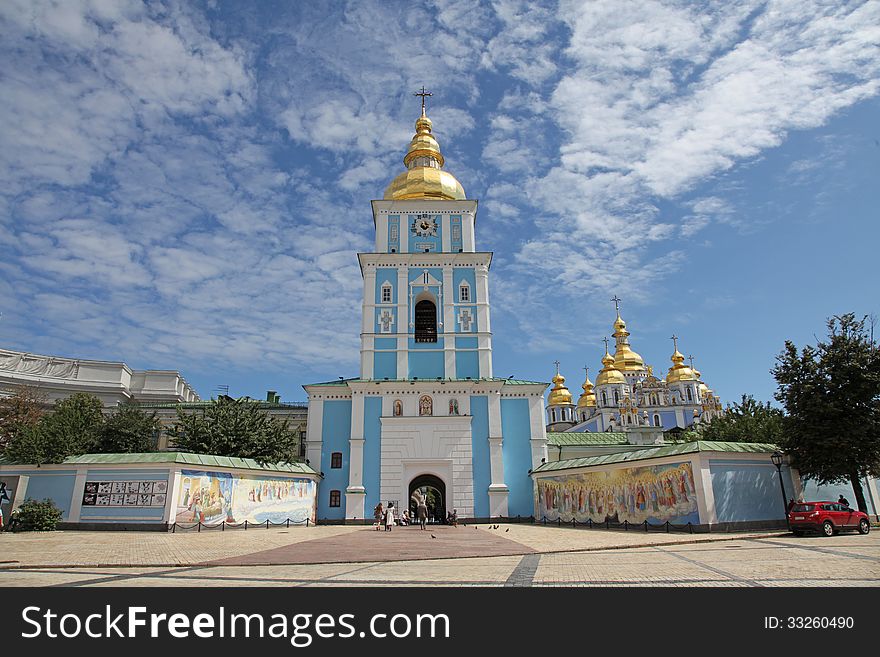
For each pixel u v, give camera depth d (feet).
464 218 162.30
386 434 141.49
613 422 286.87
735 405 152.87
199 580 42.80
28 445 112.16
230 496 114.32
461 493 137.80
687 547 68.18
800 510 82.58
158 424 152.25
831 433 96.58
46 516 102.12
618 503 109.91
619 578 42.27
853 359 98.02
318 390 147.74
